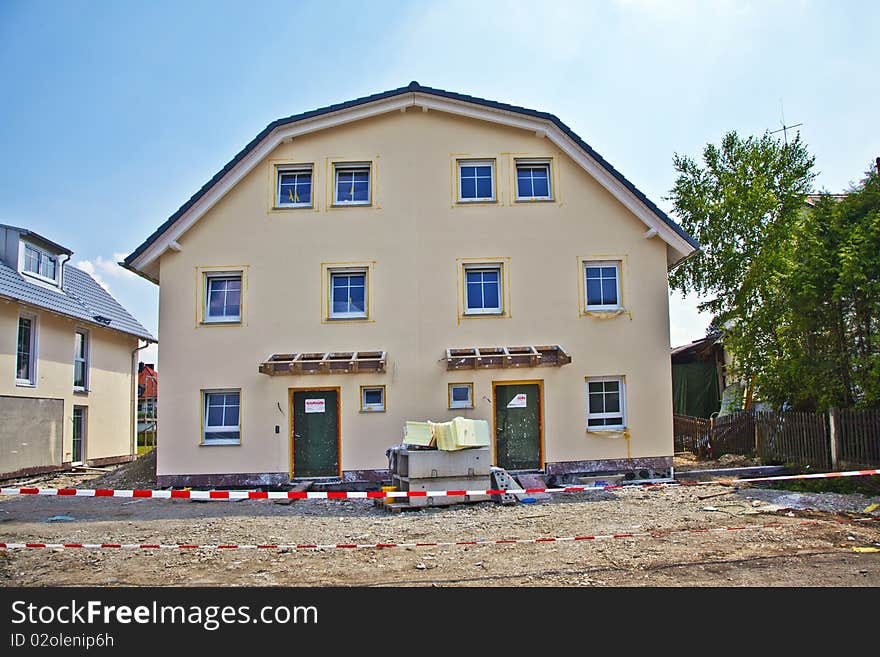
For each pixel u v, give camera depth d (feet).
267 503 47.75
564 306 56.49
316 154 57.93
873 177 46.52
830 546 28.96
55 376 76.33
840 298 45.03
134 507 46.70
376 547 30.76
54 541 34.19
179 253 57.16
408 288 56.49
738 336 69.36
